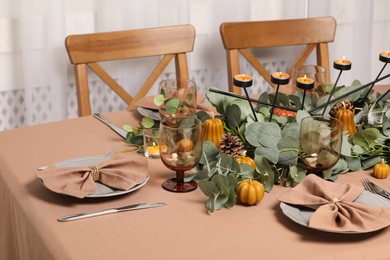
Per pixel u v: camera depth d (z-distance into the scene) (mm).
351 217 1237
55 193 1387
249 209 1319
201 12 2789
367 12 3090
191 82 1730
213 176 1312
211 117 1634
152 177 1463
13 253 1562
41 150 1628
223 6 2807
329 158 1384
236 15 2842
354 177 1477
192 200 1358
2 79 2494
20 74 2521
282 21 2438
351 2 3076
